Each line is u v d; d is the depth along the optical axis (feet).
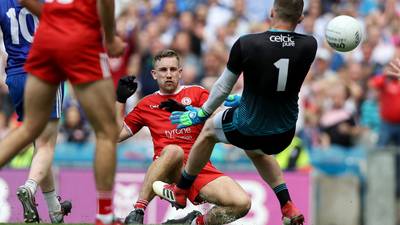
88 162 139.64
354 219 136.67
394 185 136.46
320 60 161.58
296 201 132.46
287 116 79.25
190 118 80.38
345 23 78.74
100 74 64.23
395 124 148.15
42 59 65.21
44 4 65.26
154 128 95.14
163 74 95.14
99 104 64.44
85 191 131.95
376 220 136.87
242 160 133.08
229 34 170.30
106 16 62.80
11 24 90.02
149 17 175.52
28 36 90.48
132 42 168.45
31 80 66.23
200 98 96.17
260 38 77.36
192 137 94.53
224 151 135.23
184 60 166.71
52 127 89.56
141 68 165.17
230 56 77.56
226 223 91.76
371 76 159.33
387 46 164.35
